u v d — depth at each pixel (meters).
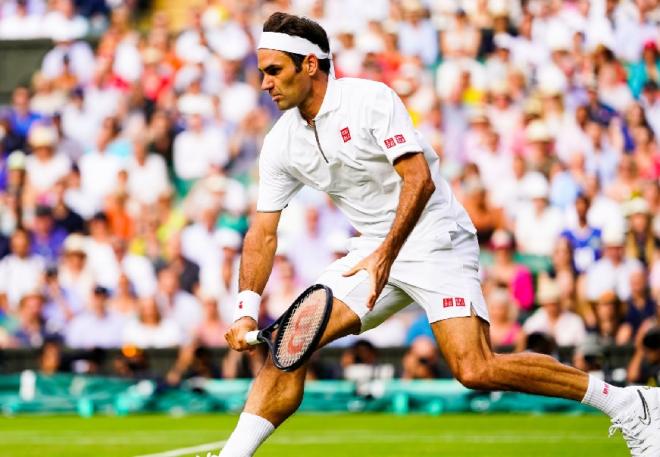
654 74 61.00
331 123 19.86
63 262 59.31
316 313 18.84
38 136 63.44
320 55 19.73
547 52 62.50
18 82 68.12
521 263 55.56
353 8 65.88
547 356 20.17
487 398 47.38
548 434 36.81
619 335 49.91
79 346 55.56
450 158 59.84
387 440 35.47
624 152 58.56
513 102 60.97
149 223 59.75
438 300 19.97
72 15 70.81
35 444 35.50
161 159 62.38
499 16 63.62
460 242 20.44
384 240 18.86
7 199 62.22
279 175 21.03
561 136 59.22
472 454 30.95
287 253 55.97
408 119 19.66
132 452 32.41
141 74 65.94
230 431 39.69
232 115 63.56
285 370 18.97
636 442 20.58
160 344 54.91
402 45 63.81
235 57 65.06
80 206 62.44
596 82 60.91
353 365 49.59
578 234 54.75
